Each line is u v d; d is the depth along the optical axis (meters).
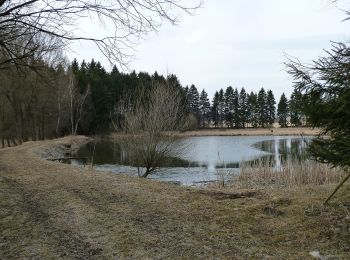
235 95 102.44
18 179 12.41
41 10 5.91
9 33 6.16
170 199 8.76
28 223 7.33
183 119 19.47
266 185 13.80
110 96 66.56
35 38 6.44
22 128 45.94
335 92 5.81
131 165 24.50
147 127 18.20
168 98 18.67
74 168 15.29
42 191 10.27
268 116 100.69
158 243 6.00
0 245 6.15
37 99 43.25
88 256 5.56
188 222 7.03
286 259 5.25
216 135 78.62
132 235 6.39
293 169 14.20
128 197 9.09
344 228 6.20
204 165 25.75
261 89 101.19
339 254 5.36
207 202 8.41
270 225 6.72
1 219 7.62
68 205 8.59
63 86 51.41
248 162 26.33
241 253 5.52
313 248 5.65
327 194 8.17
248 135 77.88
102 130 64.81
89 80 66.69
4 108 43.03
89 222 7.24
